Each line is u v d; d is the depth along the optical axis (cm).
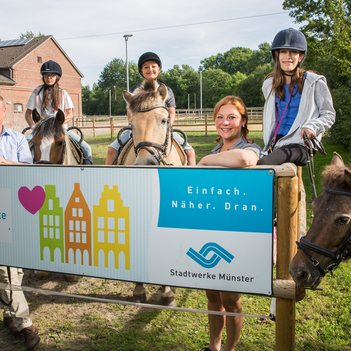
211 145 1412
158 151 272
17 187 197
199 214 158
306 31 1823
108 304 316
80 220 183
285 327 164
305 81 240
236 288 157
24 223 198
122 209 172
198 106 7900
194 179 157
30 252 199
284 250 161
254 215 150
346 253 179
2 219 204
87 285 357
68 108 450
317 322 274
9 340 268
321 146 239
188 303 314
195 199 158
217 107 236
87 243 183
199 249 160
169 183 161
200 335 265
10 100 2758
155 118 275
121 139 383
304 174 795
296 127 241
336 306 296
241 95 6444
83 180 179
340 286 327
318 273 175
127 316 296
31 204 195
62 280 369
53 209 189
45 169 188
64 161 351
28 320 263
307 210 524
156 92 283
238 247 154
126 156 323
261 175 148
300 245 179
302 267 171
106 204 175
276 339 168
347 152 1014
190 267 163
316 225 178
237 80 7550
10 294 245
